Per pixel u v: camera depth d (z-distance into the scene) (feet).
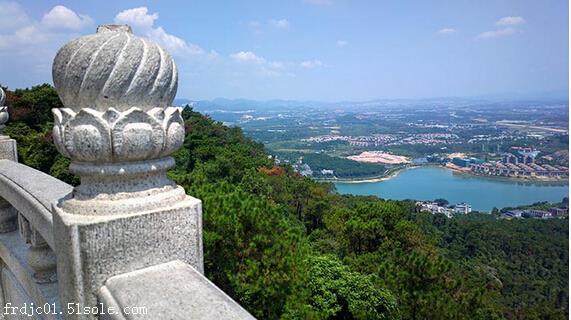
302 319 27.50
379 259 55.77
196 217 6.32
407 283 37.81
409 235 75.05
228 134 182.80
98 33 5.91
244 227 24.98
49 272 9.30
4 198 11.48
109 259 5.64
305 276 29.27
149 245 5.90
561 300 104.99
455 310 33.30
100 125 5.50
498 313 41.24
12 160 14.74
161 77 5.93
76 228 5.45
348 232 73.61
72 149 5.66
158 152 5.98
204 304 4.78
